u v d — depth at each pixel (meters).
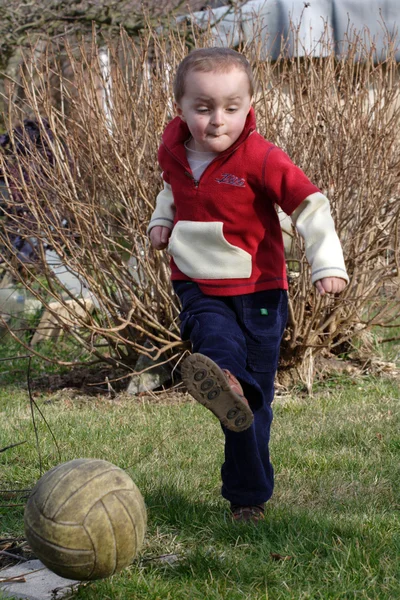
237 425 3.54
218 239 3.94
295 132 7.91
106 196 7.95
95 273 7.71
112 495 3.32
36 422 6.94
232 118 3.80
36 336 9.67
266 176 3.84
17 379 8.93
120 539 3.29
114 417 7.11
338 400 7.48
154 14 14.80
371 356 8.82
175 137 4.02
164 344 8.13
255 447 4.08
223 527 4.19
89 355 9.34
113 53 7.98
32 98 7.87
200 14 10.94
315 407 7.23
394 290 8.92
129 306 8.17
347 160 7.96
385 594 3.43
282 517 4.28
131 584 3.61
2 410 7.62
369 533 4.01
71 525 3.22
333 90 8.34
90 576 3.29
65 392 8.33
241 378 3.68
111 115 7.82
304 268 7.72
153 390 8.18
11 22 15.10
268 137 7.80
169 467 5.46
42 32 14.96
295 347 8.00
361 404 7.25
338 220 7.93
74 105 7.88
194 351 3.86
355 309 8.06
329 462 5.53
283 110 8.05
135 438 6.33
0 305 9.83
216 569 3.75
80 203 7.47
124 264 7.87
